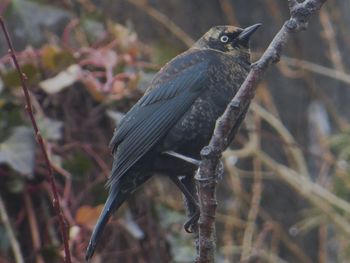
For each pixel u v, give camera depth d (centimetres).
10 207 1060
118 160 862
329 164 1365
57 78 1078
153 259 1107
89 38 1177
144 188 1123
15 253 998
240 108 680
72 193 1073
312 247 1459
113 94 1096
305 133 1509
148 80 1114
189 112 865
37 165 1057
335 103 1592
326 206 1295
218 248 1288
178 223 1131
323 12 1440
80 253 1040
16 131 1042
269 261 1293
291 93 1507
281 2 1521
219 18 1498
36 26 1175
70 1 1233
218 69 879
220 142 686
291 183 1303
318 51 1559
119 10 1414
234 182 1330
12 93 1066
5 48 1210
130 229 1084
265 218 1345
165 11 1468
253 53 1444
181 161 853
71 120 1091
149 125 870
